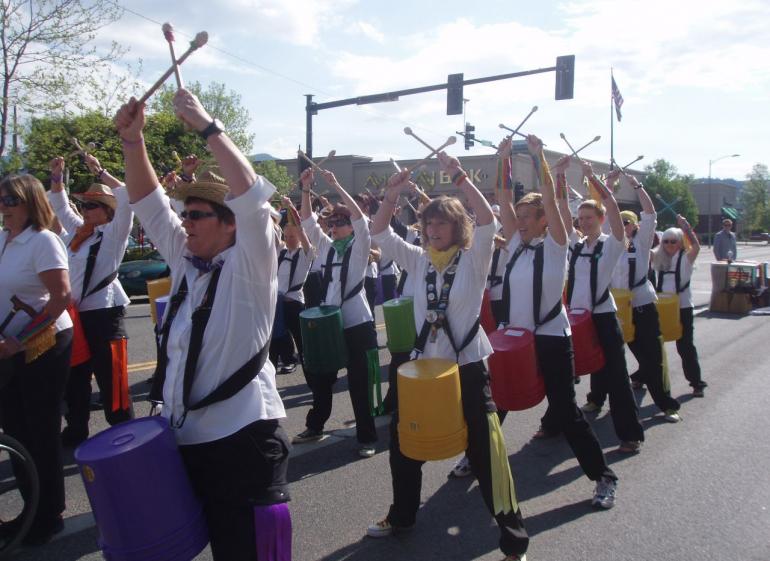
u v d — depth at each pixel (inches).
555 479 168.9
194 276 88.7
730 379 271.9
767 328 406.0
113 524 78.3
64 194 206.4
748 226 3083.2
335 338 181.3
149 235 93.4
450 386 111.6
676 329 230.2
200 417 84.0
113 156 746.2
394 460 131.6
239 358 84.5
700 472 171.3
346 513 149.3
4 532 133.5
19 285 128.7
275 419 88.2
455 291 121.2
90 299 181.3
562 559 128.2
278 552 83.7
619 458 182.5
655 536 137.1
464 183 121.3
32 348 128.0
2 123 595.8
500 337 143.2
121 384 185.0
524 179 1171.3
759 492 158.4
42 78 608.4
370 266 321.7
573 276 183.8
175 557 80.2
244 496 83.3
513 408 139.5
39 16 583.5
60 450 136.2
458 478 168.6
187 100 77.8
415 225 341.1
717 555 129.1
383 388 272.4
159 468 79.0
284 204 220.5
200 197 86.0
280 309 268.1
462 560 128.0
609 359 182.1
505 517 119.5
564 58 531.5
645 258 214.7
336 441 197.9
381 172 1342.3
